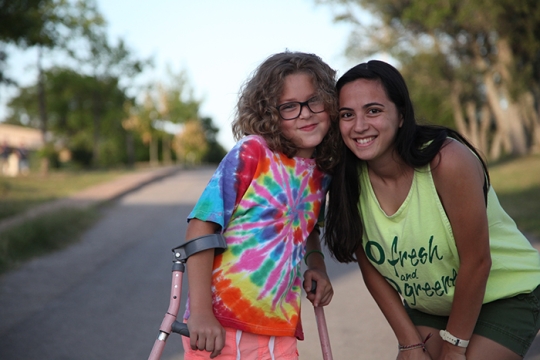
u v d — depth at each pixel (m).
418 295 2.43
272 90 2.19
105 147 45.00
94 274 6.46
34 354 4.06
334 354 3.99
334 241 2.44
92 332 4.51
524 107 26.89
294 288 2.33
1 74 14.91
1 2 11.99
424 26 23.08
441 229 2.24
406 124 2.21
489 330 2.33
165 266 6.84
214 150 60.03
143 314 4.96
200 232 2.11
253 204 2.17
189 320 2.04
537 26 19.83
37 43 14.12
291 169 2.22
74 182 18.77
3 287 5.89
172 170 27.39
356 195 2.37
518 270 2.37
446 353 2.33
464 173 2.15
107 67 28.72
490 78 24.66
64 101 30.47
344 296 5.40
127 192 16.05
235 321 2.17
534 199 10.95
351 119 2.21
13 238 7.54
